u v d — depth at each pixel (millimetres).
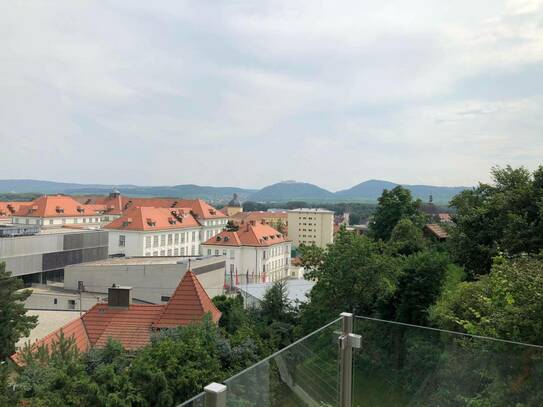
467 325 11586
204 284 53250
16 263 60000
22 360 18859
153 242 90875
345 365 5508
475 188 38375
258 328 30531
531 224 25188
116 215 121688
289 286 50969
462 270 34969
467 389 5848
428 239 49500
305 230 147625
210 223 113500
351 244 29234
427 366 5848
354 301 29188
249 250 90688
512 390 5734
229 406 3771
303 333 30625
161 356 15570
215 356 18203
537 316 10117
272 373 4402
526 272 12523
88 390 14219
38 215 102750
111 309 25562
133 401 14234
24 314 25453
